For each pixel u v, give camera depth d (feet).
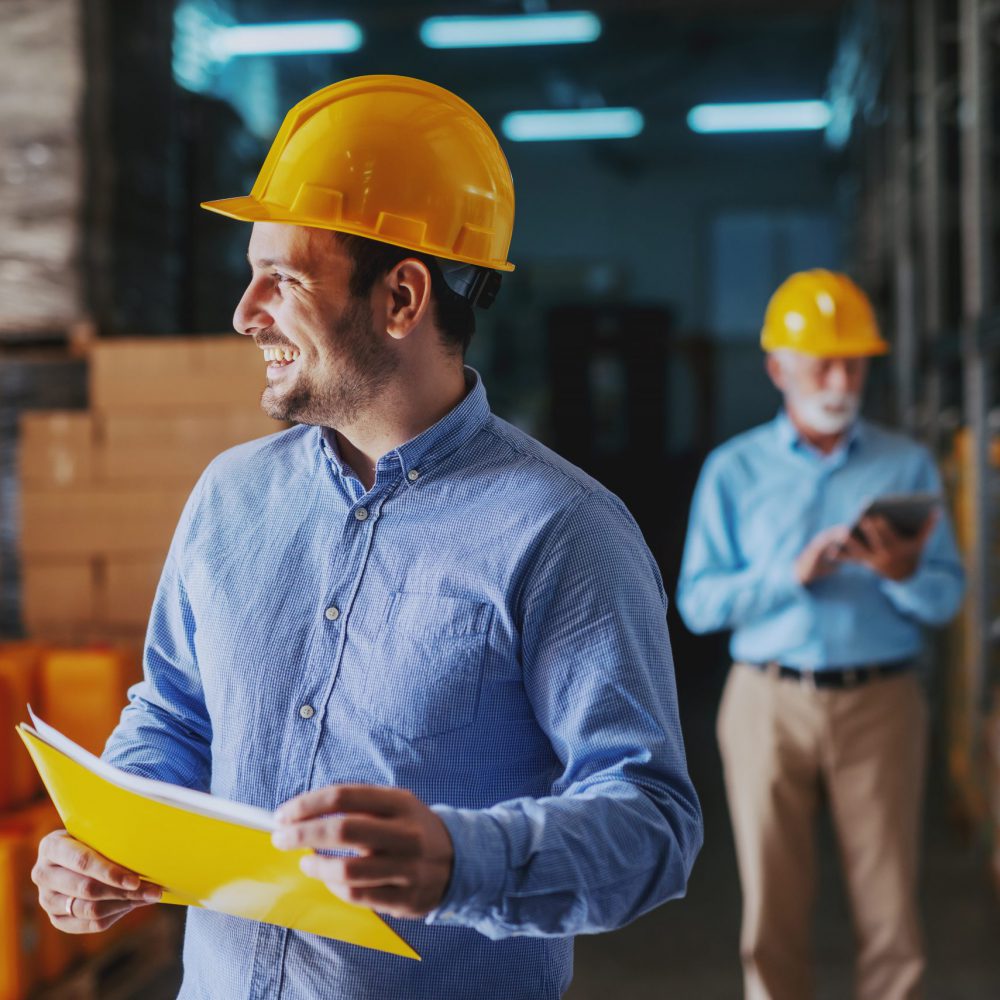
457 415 4.28
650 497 40.68
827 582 9.20
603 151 49.08
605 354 43.50
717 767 19.84
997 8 14.51
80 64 12.56
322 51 34.96
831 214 49.42
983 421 14.33
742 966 12.13
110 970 10.21
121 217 13.38
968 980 11.64
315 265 4.12
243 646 4.28
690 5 30.04
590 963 12.28
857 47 28.94
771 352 10.11
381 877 3.14
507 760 4.12
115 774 3.52
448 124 4.31
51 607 12.32
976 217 14.47
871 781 9.09
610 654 4.01
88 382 13.52
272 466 4.60
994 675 14.83
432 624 4.08
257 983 4.14
